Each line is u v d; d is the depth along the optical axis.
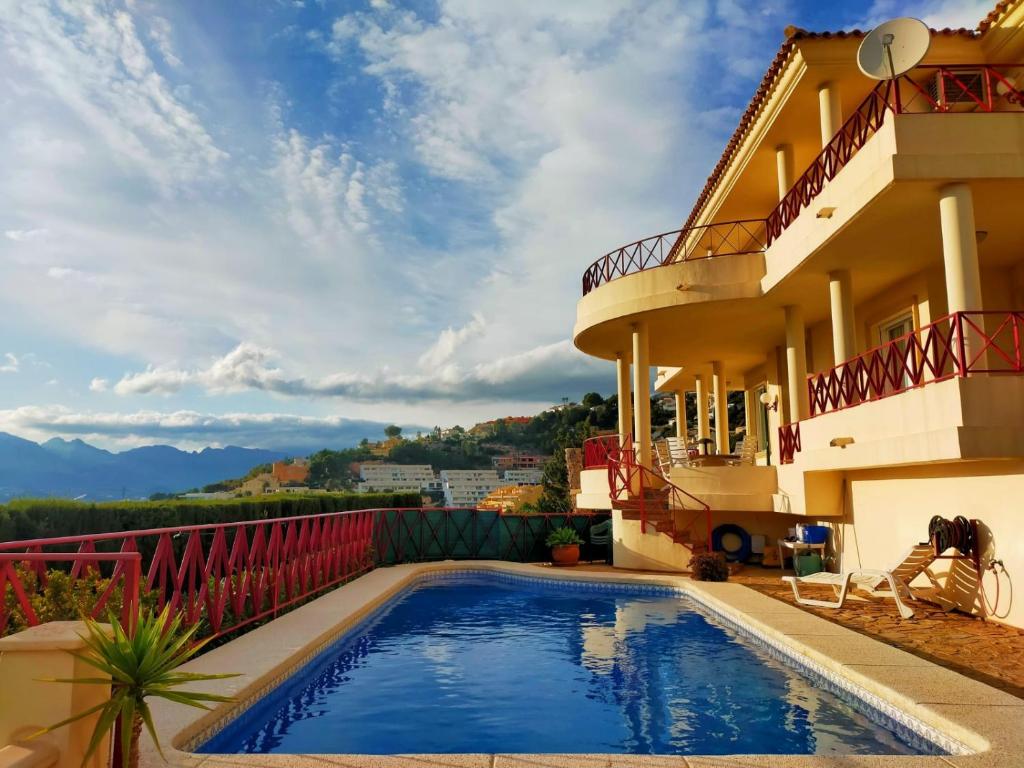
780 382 17.09
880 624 8.07
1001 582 7.82
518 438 180.25
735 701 6.02
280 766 3.98
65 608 4.99
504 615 10.47
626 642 8.47
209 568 7.05
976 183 7.73
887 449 8.49
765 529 14.80
